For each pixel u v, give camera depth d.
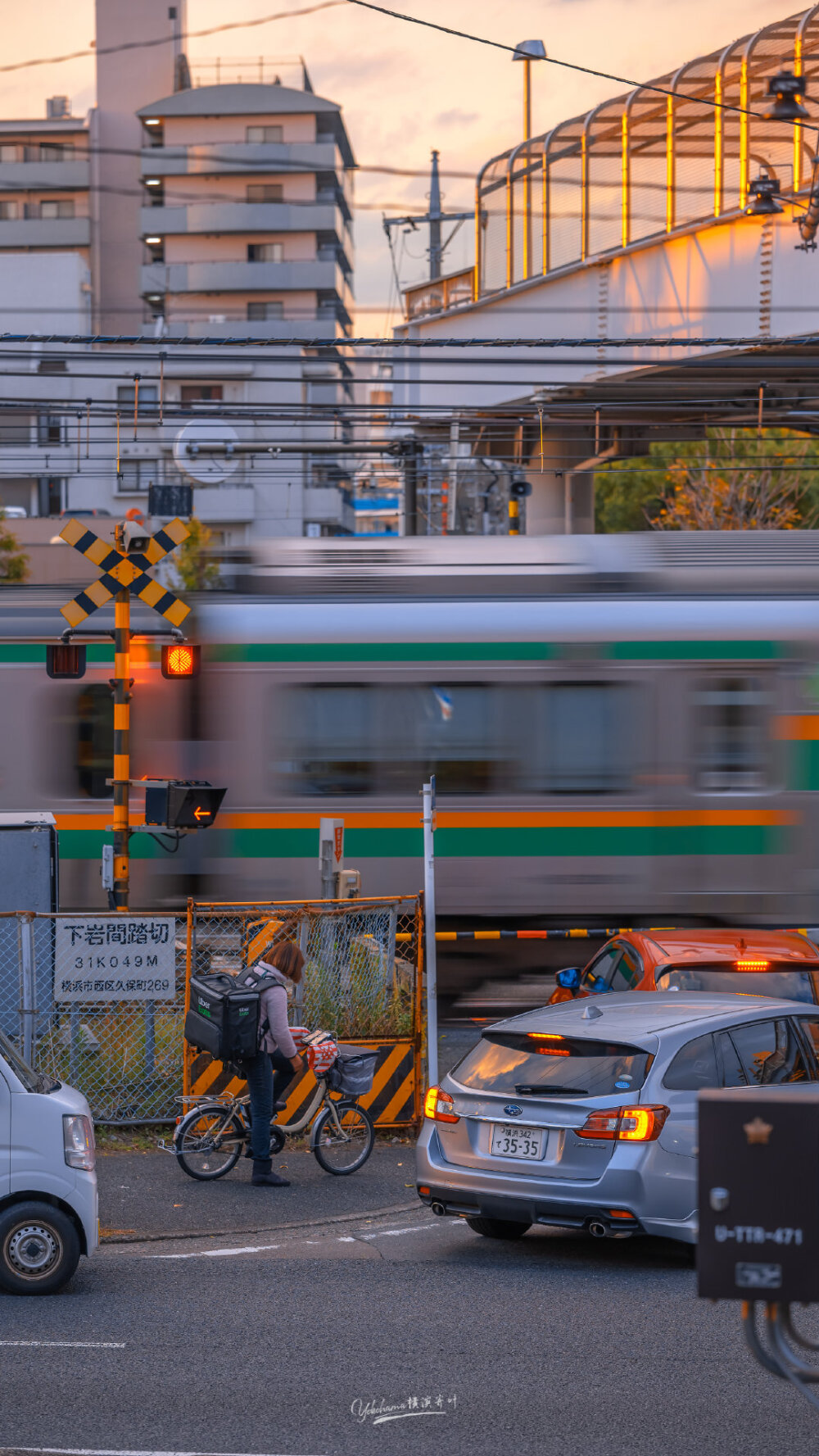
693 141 53.84
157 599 29.78
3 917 25.59
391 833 35.00
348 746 35.16
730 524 111.81
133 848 35.19
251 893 35.03
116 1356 14.80
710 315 53.19
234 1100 24.23
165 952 26.17
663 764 35.12
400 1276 18.30
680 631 35.31
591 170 58.75
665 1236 17.66
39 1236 17.09
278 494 135.50
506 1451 12.33
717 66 52.53
